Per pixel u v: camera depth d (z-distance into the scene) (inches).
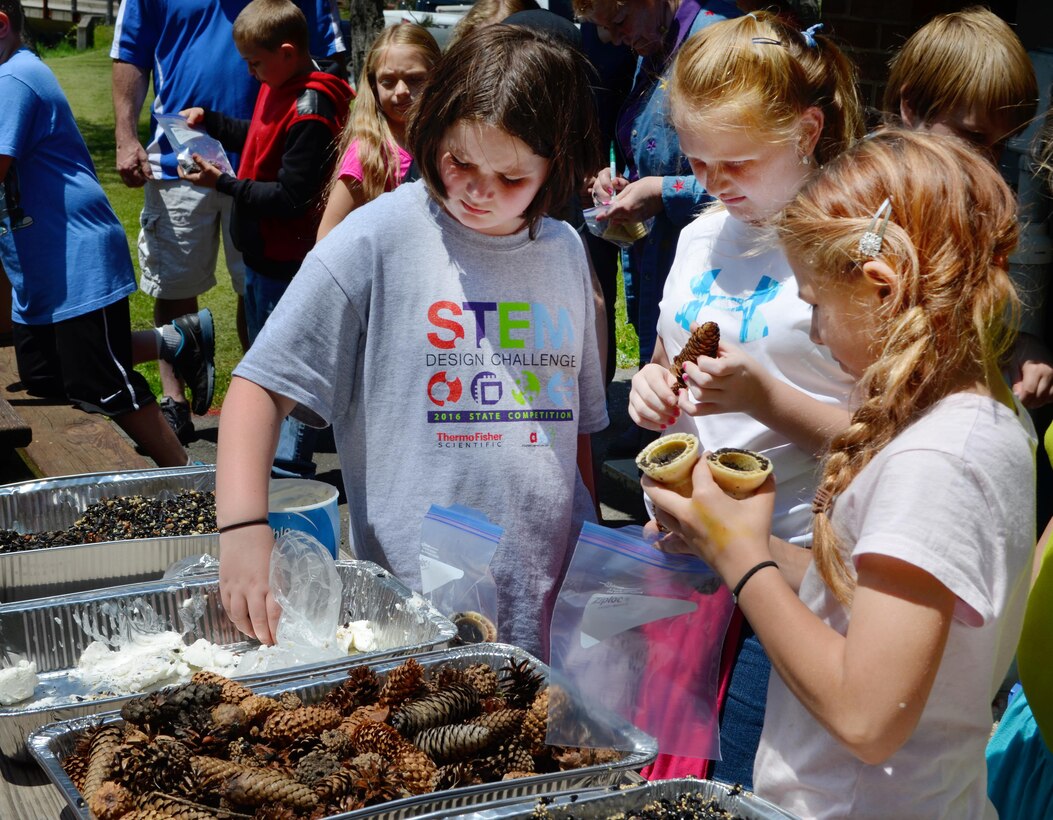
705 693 72.3
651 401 83.7
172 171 240.7
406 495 91.1
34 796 69.8
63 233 180.4
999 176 60.9
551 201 87.5
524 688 75.4
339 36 259.6
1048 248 148.9
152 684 84.1
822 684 56.0
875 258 57.6
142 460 155.3
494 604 88.4
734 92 83.0
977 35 122.8
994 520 55.2
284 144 196.2
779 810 61.7
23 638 86.9
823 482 61.1
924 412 58.4
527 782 63.8
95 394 182.9
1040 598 76.0
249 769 64.1
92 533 108.7
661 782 64.5
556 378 92.8
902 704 53.9
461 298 90.0
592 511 99.4
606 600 72.0
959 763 61.9
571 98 82.7
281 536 89.0
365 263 89.0
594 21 166.9
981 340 57.9
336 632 86.7
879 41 216.1
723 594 72.2
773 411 81.0
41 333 183.9
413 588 91.2
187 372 227.1
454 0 484.4
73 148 183.3
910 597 54.1
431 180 85.9
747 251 91.0
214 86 237.9
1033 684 76.6
